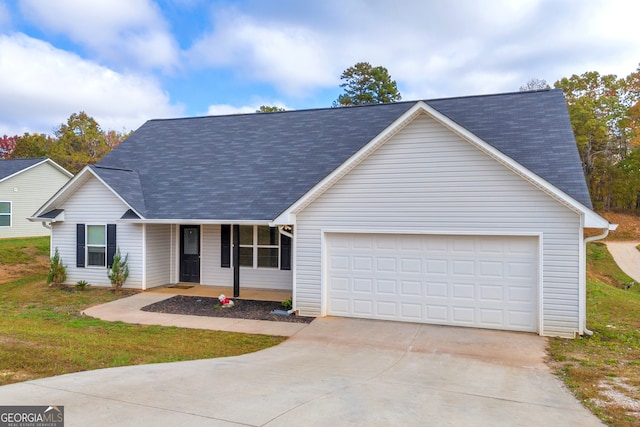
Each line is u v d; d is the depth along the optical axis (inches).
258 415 203.8
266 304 536.1
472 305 433.1
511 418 215.2
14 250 903.7
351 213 467.2
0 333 366.0
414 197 446.3
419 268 450.6
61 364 284.0
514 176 414.0
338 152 619.2
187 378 265.1
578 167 444.1
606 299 607.2
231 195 592.1
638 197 2137.1
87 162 2058.3
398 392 252.4
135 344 361.4
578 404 240.7
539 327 405.7
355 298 472.1
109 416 195.3
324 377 281.6
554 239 402.3
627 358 339.9
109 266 631.8
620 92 2142.0
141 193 632.4
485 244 429.1
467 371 306.2
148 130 797.2
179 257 674.2
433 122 439.5
